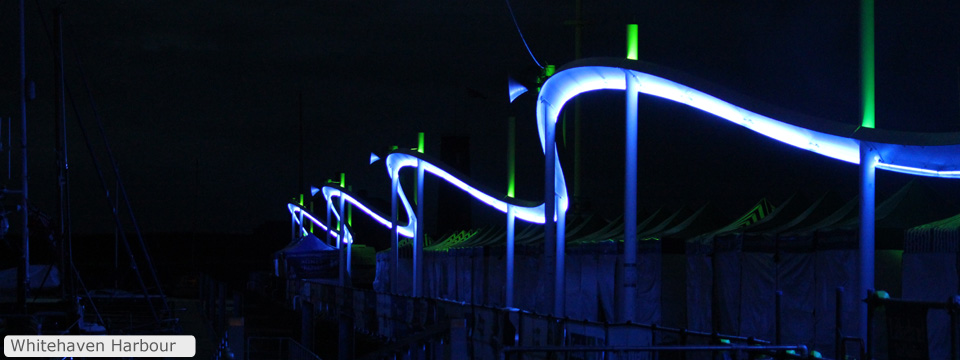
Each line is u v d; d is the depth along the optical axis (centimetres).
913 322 952
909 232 1570
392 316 2900
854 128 1417
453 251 4231
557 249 2586
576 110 4222
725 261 2055
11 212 2162
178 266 11800
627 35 1931
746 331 1972
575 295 2780
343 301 3784
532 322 1728
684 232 2450
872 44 1431
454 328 1227
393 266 4478
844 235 1697
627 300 1944
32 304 3119
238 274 11100
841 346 1078
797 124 1490
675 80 1733
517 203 3002
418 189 4122
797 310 1834
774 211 2141
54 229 3278
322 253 6494
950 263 1472
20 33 2219
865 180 1418
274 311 4953
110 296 4447
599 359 1435
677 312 2353
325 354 2905
